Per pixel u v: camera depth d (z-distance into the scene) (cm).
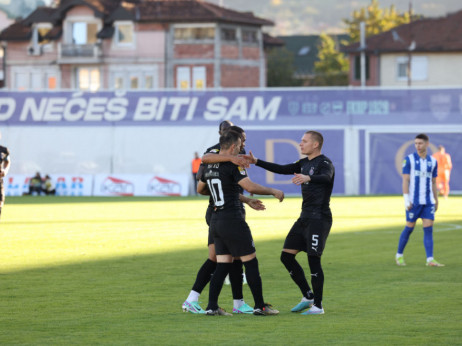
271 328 2202
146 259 3781
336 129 9756
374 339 2047
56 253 4003
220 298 2745
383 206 7638
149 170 10131
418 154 3600
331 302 2636
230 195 2364
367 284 3033
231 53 17888
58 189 10212
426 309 2494
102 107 10194
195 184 9944
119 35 18212
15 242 4512
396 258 3634
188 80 17838
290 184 9800
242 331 2159
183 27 17750
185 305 2456
